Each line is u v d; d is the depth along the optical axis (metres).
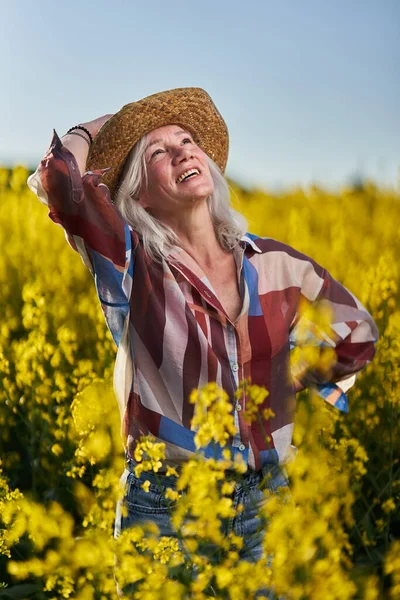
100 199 3.39
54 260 10.02
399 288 8.17
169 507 3.25
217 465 2.92
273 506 3.03
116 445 4.05
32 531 3.24
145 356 3.43
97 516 3.50
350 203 11.72
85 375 6.05
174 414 3.38
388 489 5.11
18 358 6.41
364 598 2.97
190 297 3.46
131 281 3.45
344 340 3.78
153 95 3.65
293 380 3.86
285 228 11.32
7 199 11.78
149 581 2.88
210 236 3.56
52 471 5.68
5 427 6.29
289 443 3.54
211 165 3.66
